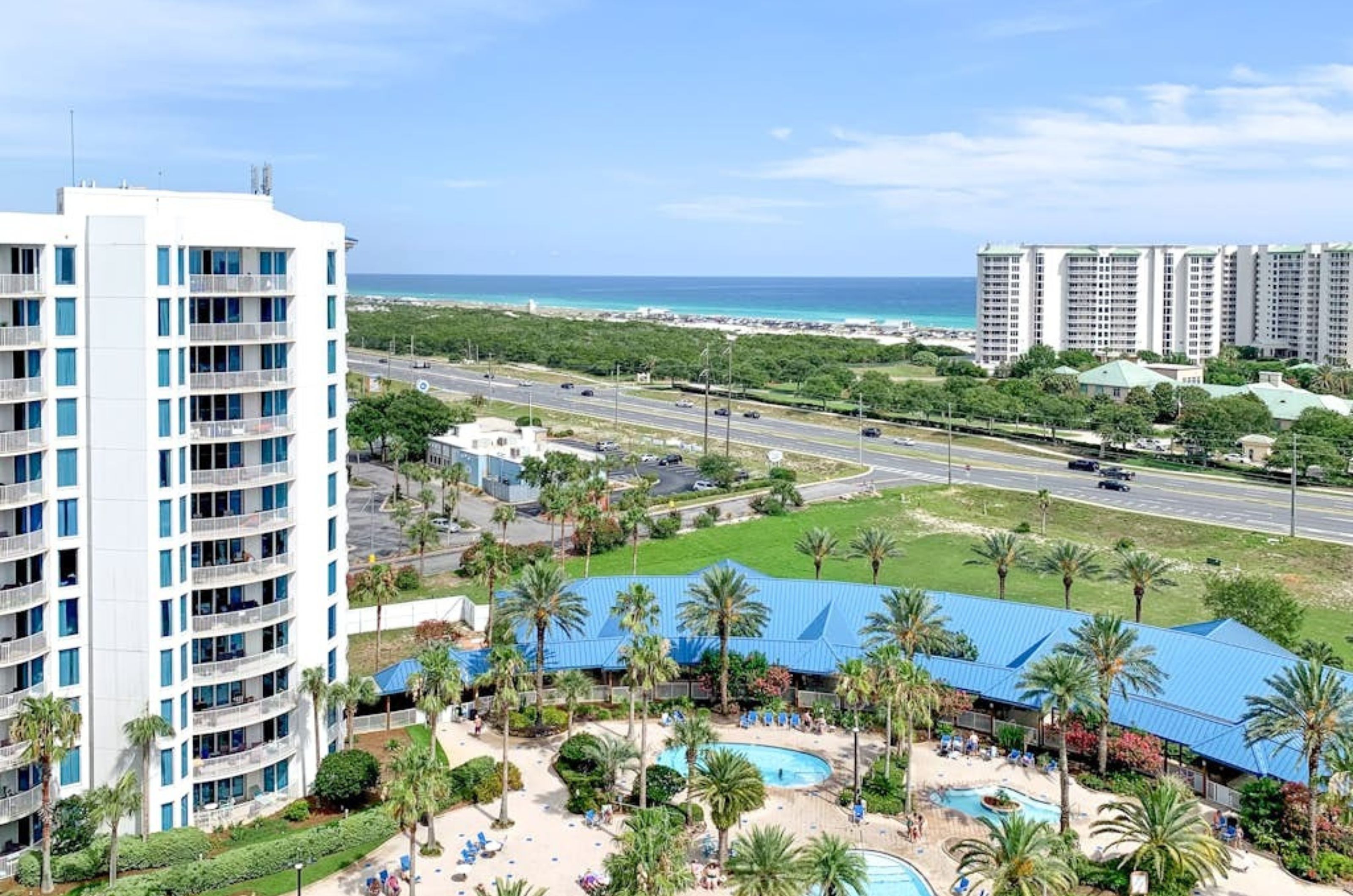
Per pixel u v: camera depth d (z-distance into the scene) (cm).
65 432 8600
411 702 11950
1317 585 17100
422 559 17062
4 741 8556
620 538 18400
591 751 9925
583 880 8500
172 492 8781
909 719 9675
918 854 9106
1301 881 8681
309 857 8844
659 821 7494
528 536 19062
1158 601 16125
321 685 9781
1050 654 11500
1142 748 10438
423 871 8725
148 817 8844
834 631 12481
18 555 8369
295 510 9750
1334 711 8756
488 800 9988
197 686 9219
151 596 8719
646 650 10144
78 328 8556
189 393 8888
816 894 8212
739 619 11925
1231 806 9862
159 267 8562
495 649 10012
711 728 10806
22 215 8212
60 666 8725
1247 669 10831
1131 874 8231
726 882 8262
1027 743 11119
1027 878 7175
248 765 9431
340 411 10219
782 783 10481
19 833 8675
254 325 9262
